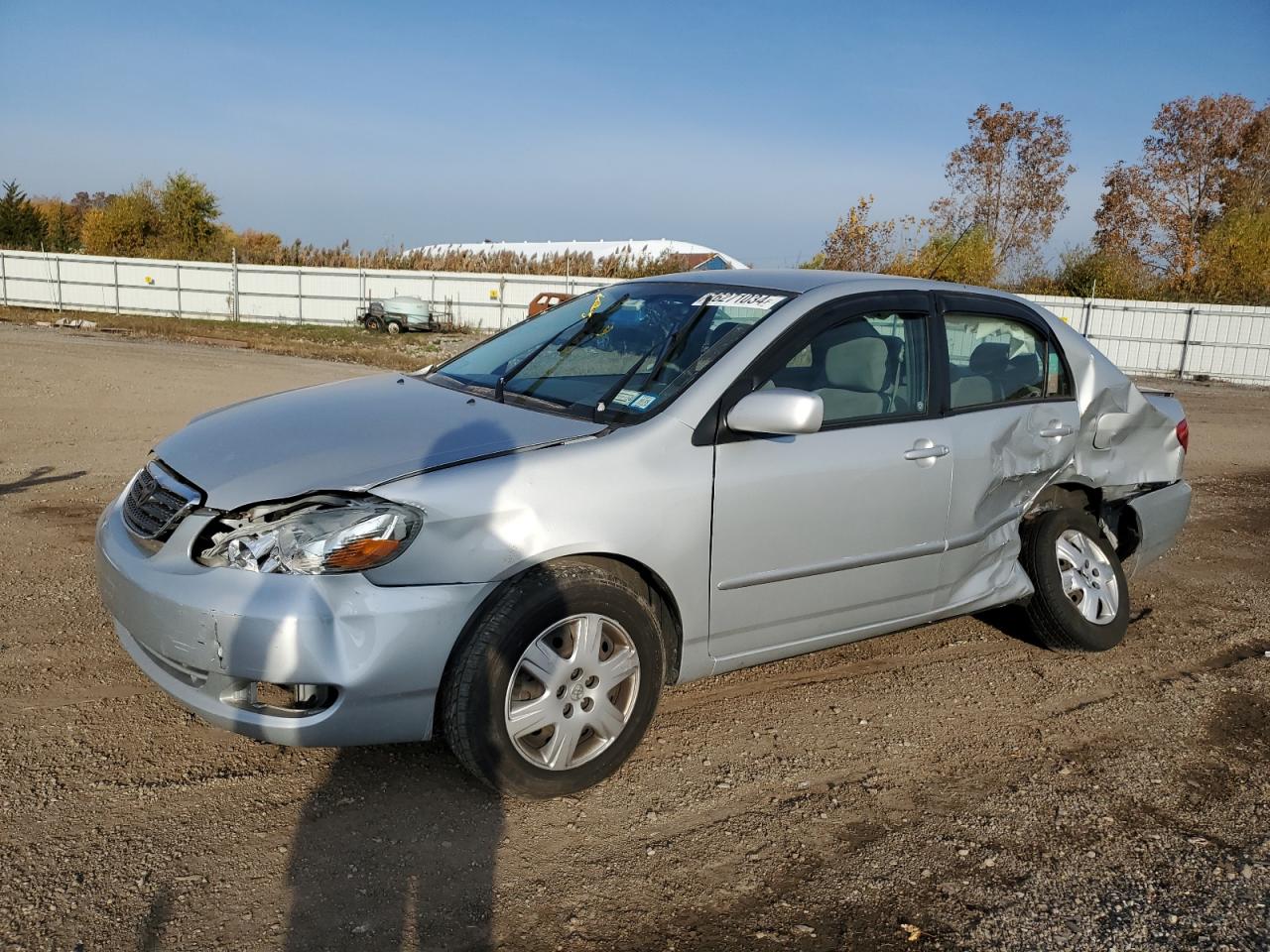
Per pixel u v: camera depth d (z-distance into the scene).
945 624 5.26
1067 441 4.65
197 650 2.89
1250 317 27.03
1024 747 3.90
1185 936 2.76
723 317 3.88
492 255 36.75
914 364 4.12
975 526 4.27
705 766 3.58
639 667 3.33
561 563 3.16
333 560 2.87
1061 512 4.85
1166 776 3.71
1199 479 10.09
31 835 2.90
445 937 2.60
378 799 3.22
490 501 3.02
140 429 9.66
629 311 4.22
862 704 4.20
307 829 3.04
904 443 3.93
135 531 3.25
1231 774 3.75
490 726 3.03
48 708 3.66
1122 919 2.82
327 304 33.53
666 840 3.10
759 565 3.58
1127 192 40.25
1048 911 2.85
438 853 2.96
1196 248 37.84
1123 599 4.98
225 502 3.00
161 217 51.53
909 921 2.77
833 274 4.30
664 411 3.43
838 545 3.78
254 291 33.84
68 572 5.13
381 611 2.87
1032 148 35.09
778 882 2.93
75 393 11.94
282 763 3.41
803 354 3.75
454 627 2.98
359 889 2.77
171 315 34.31
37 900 2.62
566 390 3.80
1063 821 3.35
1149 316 27.89
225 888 2.74
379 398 3.88
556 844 3.05
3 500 6.57
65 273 35.12
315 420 3.55
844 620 3.94
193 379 14.50
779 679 4.41
